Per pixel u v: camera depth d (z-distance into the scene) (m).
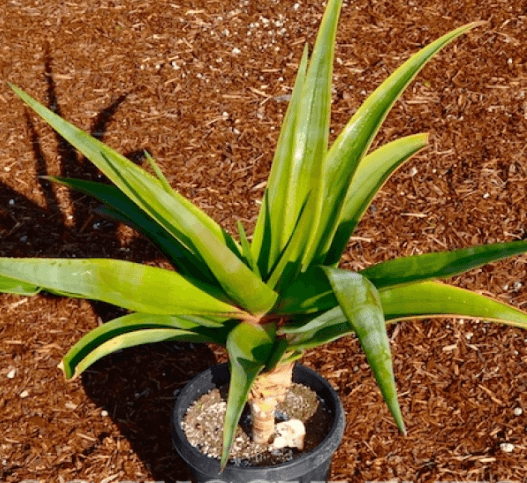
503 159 2.02
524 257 1.82
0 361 1.70
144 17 2.50
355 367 1.68
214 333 1.24
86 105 2.23
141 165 2.06
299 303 1.16
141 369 1.70
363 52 2.35
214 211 1.94
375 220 1.91
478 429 1.58
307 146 1.19
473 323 1.73
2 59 2.37
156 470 1.55
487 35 2.37
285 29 2.44
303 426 1.35
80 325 1.75
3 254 1.87
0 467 1.55
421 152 2.05
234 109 2.20
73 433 1.60
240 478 1.28
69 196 2.01
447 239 1.87
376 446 1.57
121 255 1.88
